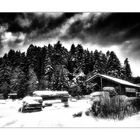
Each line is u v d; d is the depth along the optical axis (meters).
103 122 10.32
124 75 54.88
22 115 15.36
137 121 10.09
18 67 62.66
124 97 12.38
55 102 22.64
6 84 53.75
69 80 53.47
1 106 25.20
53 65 56.78
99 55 65.06
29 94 48.66
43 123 10.93
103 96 12.31
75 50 71.81
